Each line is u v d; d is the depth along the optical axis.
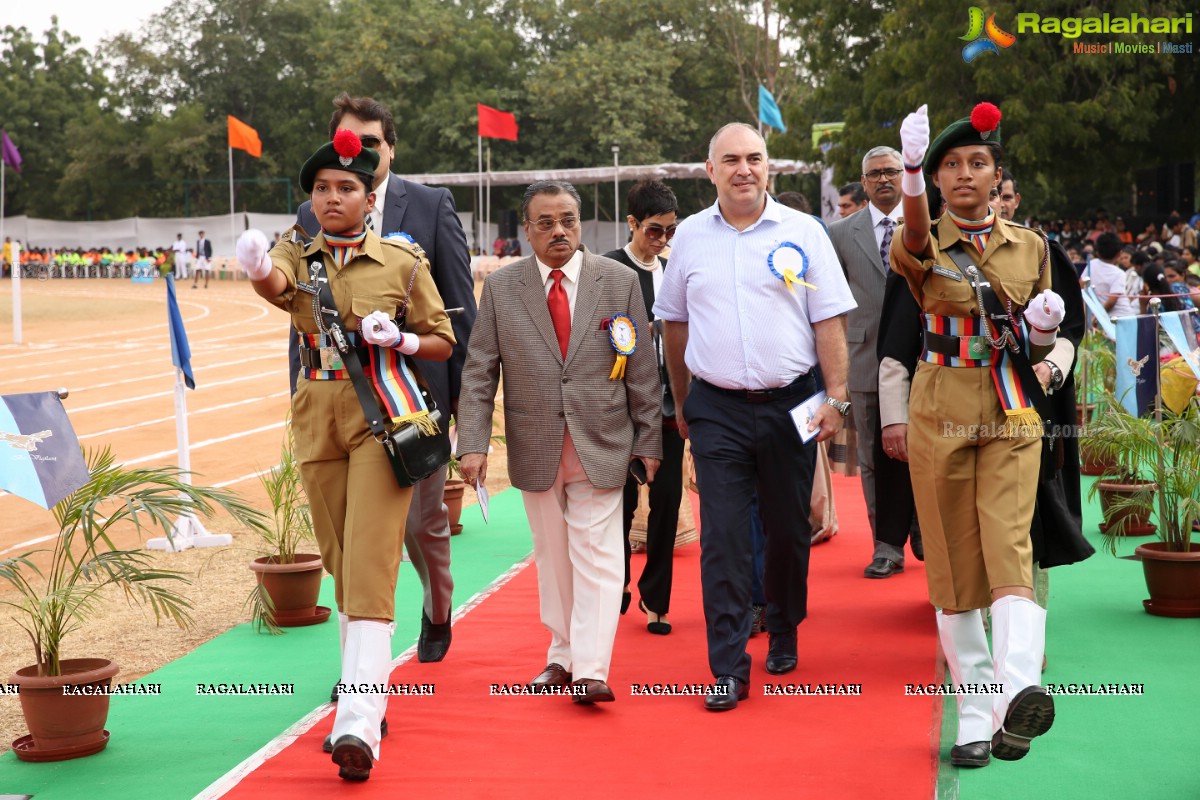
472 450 4.89
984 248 4.09
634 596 6.70
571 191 4.99
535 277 4.98
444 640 5.46
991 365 4.05
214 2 57.47
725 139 4.92
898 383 4.86
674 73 49.50
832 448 6.86
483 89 47.84
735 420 4.89
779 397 4.89
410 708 4.74
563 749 4.26
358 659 4.00
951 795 3.77
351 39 49.88
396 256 4.28
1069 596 6.50
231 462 12.06
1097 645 5.53
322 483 4.26
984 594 4.09
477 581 7.14
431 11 48.75
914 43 23.48
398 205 5.25
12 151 39.47
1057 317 3.82
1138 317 7.87
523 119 48.59
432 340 4.29
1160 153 26.75
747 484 4.91
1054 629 5.82
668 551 5.81
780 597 5.14
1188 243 19.55
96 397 17.20
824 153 28.36
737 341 4.88
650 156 45.50
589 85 45.84
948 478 4.07
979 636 4.13
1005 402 4.00
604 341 4.94
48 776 4.17
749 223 4.98
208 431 14.14
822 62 28.38
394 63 47.62
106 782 4.09
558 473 4.91
